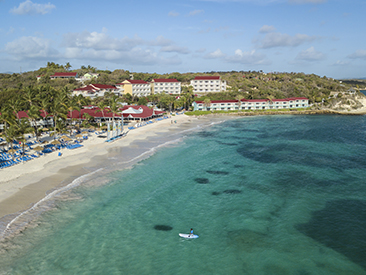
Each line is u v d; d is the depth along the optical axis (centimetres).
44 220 4175
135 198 5019
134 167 6688
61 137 9500
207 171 6562
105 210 4556
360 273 3188
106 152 7919
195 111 18275
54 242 3672
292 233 3984
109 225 4122
